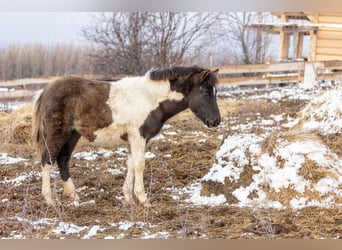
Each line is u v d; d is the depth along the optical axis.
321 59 19.41
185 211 6.29
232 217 6.03
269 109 12.92
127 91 6.83
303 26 19.23
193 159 8.91
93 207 6.57
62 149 7.02
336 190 6.49
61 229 5.63
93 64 21.34
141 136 6.81
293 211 6.16
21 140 10.55
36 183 7.66
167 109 7.04
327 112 8.70
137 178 6.73
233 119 12.35
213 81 6.98
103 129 6.76
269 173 6.74
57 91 6.69
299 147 6.85
